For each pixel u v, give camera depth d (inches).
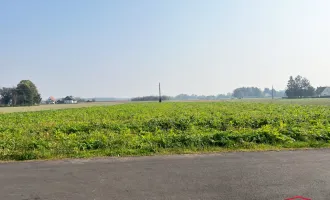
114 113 1084.5
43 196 199.2
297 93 4854.8
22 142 407.8
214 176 239.9
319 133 433.7
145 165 281.0
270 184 217.6
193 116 744.3
